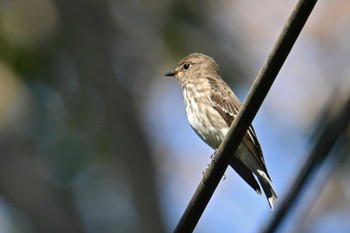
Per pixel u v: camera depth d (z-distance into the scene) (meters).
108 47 15.98
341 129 6.76
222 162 7.27
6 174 15.26
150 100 16.34
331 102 6.96
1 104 14.88
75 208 15.42
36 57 14.91
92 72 15.68
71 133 15.55
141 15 15.80
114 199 15.52
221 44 15.59
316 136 6.95
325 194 14.30
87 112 15.58
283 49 6.69
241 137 7.18
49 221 15.06
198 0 15.54
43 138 15.48
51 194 15.33
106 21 16.00
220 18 15.78
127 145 15.55
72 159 15.51
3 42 14.66
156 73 16.02
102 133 15.59
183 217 7.48
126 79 16.08
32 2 15.09
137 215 15.34
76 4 15.74
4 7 14.86
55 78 15.22
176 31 15.44
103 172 15.56
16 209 15.22
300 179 6.91
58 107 15.38
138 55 15.96
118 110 15.71
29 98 15.02
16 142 15.37
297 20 6.52
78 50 15.66
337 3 16.62
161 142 16.31
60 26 15.42
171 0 15.48
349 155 12.89
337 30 16.55
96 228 15.45
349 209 14.27
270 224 6.99
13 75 14.72
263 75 6.86
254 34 16.25
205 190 7.37
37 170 15.42
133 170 15.43
